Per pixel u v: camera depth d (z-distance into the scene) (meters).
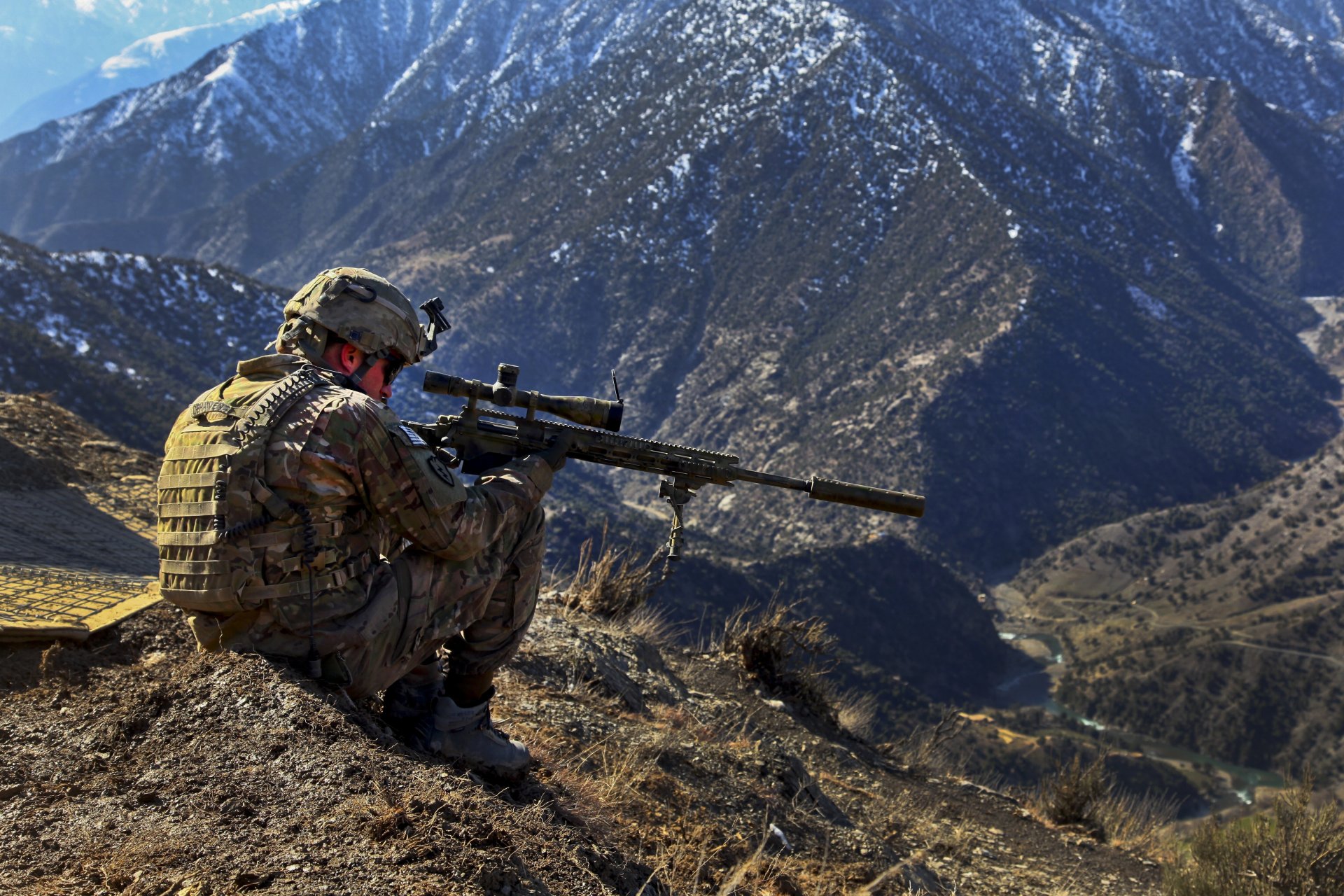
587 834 3.12
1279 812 6.68
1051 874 6.58
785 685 8.38
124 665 3.64
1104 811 8.25
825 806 5.49
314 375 2.73
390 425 2.68
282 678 2.68
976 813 7.53
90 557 4.91
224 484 2.60
